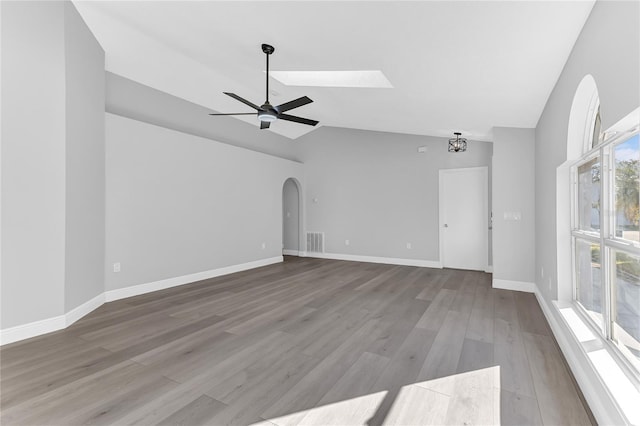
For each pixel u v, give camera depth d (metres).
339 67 3.22
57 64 2.94
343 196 7.38
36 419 1.67
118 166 3.98
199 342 2.69
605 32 1.52
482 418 1.70
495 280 4.64
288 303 3.86
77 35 3.19
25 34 2.76
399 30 2.22
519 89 2.96
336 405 1.81
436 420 1.68
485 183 5.88
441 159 6.29
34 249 2.80
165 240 4.57
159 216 4.48
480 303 3.86
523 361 2.35
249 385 2.02
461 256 6.14
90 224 3.47
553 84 2.81
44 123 2.86
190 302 3.88
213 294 4.26
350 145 7.29
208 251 5.25
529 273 4.42
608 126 1.51
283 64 3.45
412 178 6.58
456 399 1.87
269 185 6.65
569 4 1.66
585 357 1.87
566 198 2.83
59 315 2.96
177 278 4.73
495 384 2.04
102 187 3.74
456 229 6.18
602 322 1.94
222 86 4.93
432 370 2.22
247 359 2.38
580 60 1.96
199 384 2.03
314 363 2.32
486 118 4.10
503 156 4.54
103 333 2.88
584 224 2.54
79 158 3.24
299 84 4.04
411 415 1.73
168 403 1.82
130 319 3.26
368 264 6.68
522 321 3.23
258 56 3.33
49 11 2.89
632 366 1.60
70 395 1.90
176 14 2.91
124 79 4.38
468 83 2.96
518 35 2.02
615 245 1.73
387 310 3.59
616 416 1.42
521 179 4.43
